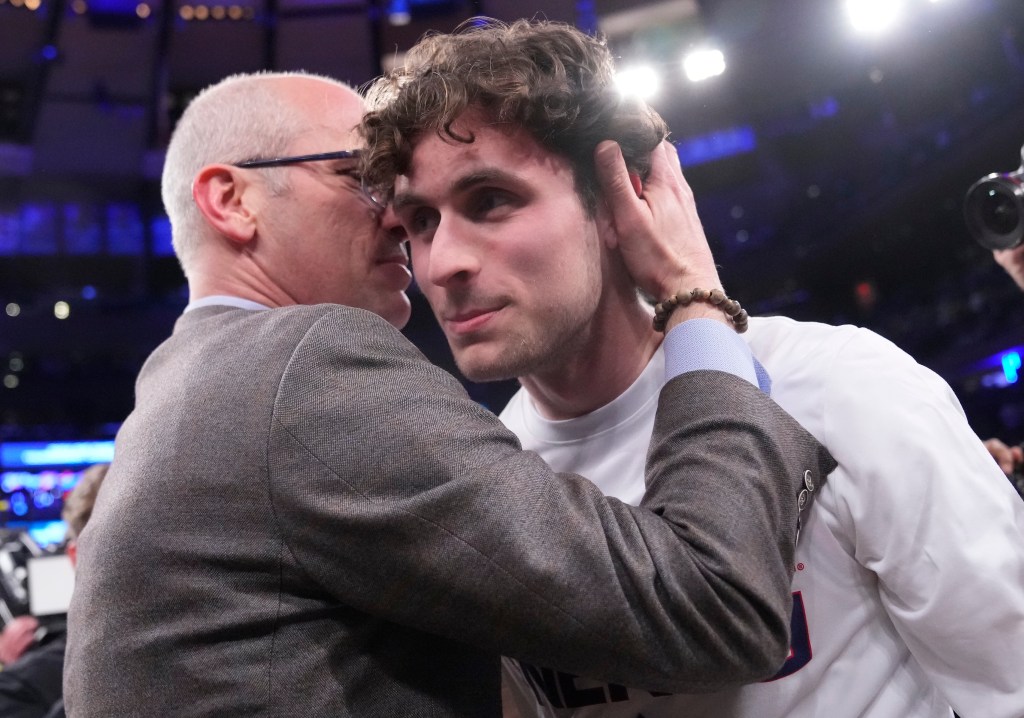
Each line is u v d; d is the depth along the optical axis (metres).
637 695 0.94
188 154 1.18
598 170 0.93
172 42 10.08
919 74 7.92
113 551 0.84
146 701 0.80
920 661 0.90
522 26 0.96
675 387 0.87
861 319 9.98
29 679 2.14
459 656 0.86
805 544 0.91
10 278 11.17
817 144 9.41
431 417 0.80
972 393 8.59
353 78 10.09
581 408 1.04
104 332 11.58
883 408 0.87
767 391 0.92
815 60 8.41
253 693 0.79
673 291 0.94
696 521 0.78
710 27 7.96
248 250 1.14
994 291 8.13
